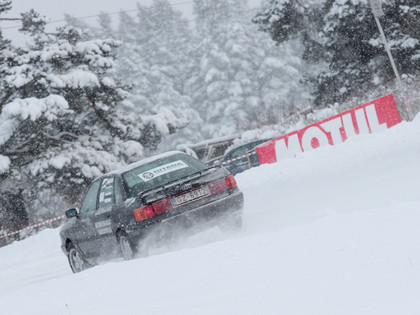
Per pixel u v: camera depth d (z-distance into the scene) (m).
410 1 105.56
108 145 112.75
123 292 17.91
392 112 72.31
